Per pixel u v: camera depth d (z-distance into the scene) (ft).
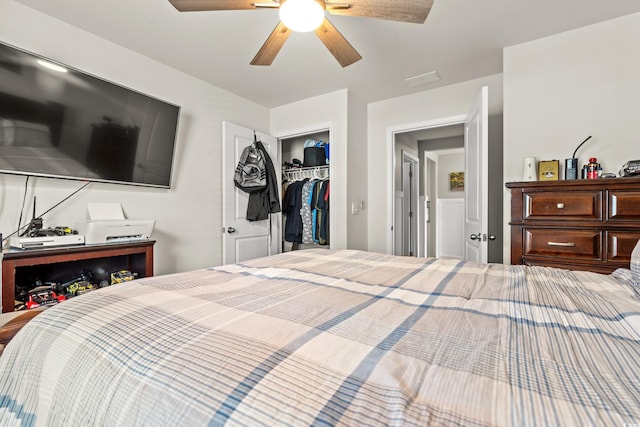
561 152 6.61
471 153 7.98
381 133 10.94
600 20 6.25
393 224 10.89
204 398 1.41
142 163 7.49
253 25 6.52
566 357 1.65
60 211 6.34
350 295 2.86
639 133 5.94
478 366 1.56
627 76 6.06
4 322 4.29
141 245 6.70
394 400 1.29
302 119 10.94
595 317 2.24
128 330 2.03
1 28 5.61
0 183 5.63
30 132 5.65
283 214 12.49
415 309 2.49
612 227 5.08
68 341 2.09
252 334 1.89
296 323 2.10
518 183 5.84
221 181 9.81
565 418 1.15
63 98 6.03
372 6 4.50
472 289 3.10
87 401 1.72
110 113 6.77
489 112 8.95
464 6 5.86
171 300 2.56
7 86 5.34
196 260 9.09
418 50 7.50
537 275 3.60
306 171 12.35
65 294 6.05
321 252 5.58
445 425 1.14
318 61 8.04
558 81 6.69
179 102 8.61
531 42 7.00
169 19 6.32
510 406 1.23
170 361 1.67
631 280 3.09
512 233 5.91
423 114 10.07
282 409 1.29
